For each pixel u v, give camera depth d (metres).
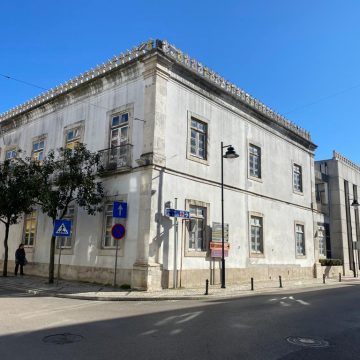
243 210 20.73
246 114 22.14
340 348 6.48
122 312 9.97
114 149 17.83
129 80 17.94
